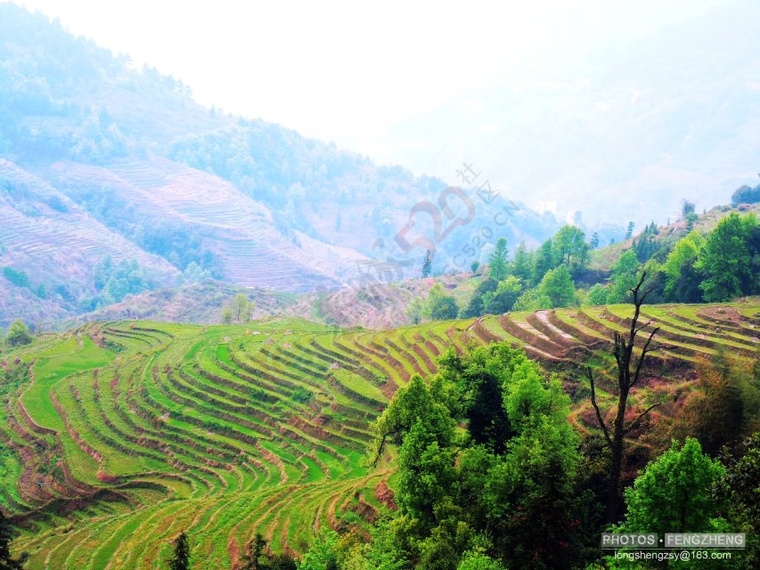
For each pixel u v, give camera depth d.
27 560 65.94
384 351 107.38
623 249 194.00
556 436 46.88
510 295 142.88
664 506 36.44
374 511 59.44
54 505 82.25
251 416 97.75
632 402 59.88
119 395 109.62
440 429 50.78
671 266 114.19
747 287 101.38
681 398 55.97
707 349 72.25
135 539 66.19
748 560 31.36
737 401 47.38
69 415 104.25
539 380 51.22
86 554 64.94
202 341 130.25
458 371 58.38
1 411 108.75
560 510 39.25
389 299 192.25
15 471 92.31
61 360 129.75
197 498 76.06
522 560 39.28
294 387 103.00
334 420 90.00
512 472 45.75
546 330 88.69
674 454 37.31
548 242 171.75
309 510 64.81
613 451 44.16
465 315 150.88
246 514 67.00
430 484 46.53
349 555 47.97
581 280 171.25
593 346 78.88
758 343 74.06
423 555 42.12
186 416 99.50
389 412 54.53
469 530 42.50
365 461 62.56
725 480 33.31
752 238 104.06
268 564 51.94
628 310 90.94
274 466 83.88
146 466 88.94
